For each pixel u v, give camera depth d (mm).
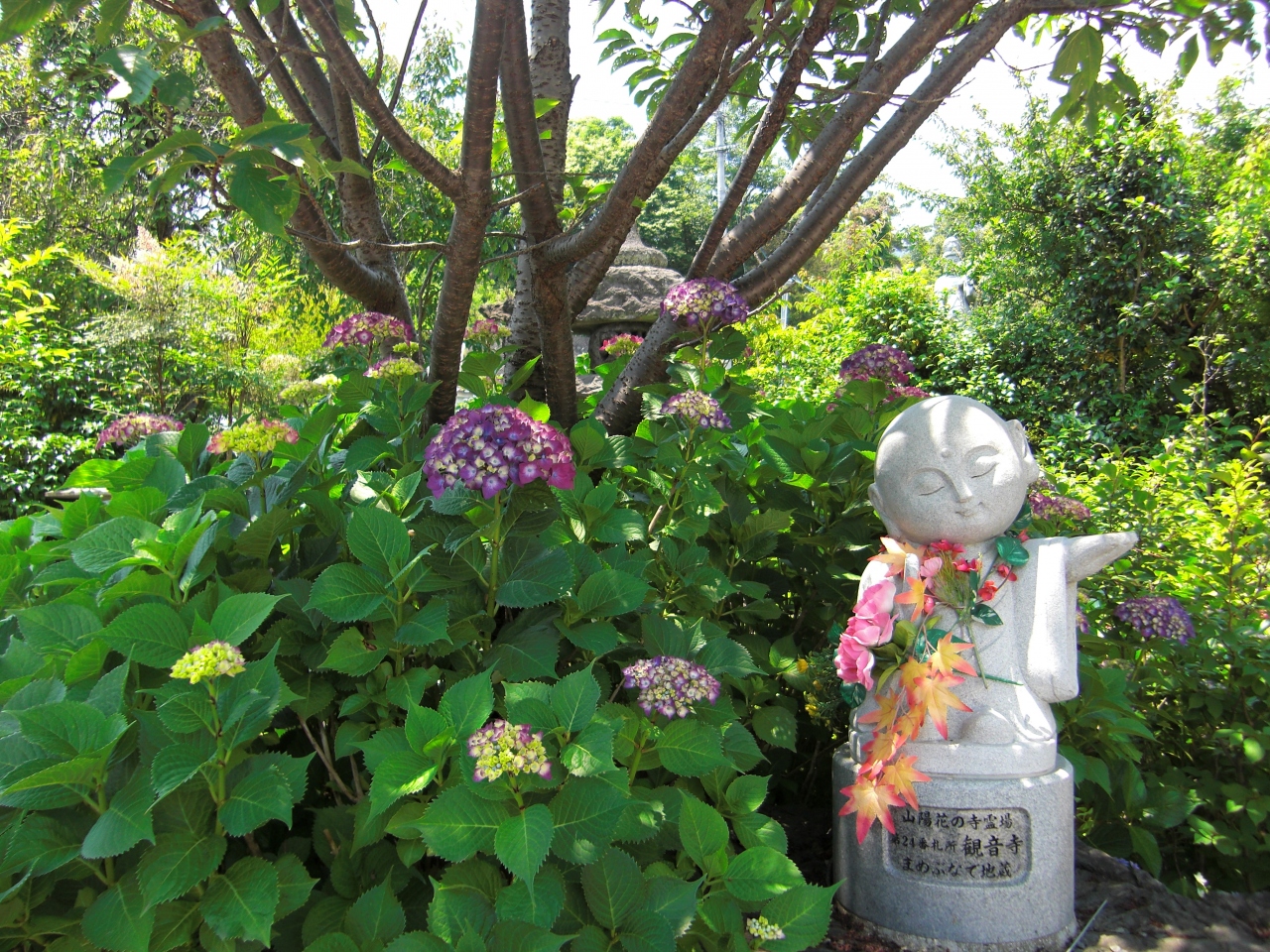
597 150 19375
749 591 2670
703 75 2311
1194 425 6504
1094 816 2840
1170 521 4012
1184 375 9883
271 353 9438
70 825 1565
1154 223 9477
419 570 1913
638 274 6074
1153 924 2344
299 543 2254
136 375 9078
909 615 2289
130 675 1815
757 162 2822
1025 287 10555
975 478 2260
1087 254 9836
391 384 2568
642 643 2215
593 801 1601
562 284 2859
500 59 2219
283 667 1940
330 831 1869
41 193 12109
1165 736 3316
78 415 8758
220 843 1517
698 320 2814
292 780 1586
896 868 2264
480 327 3133
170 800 1563
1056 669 2293
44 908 1613
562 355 3043
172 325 9125
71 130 12516
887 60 2770
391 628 1922
